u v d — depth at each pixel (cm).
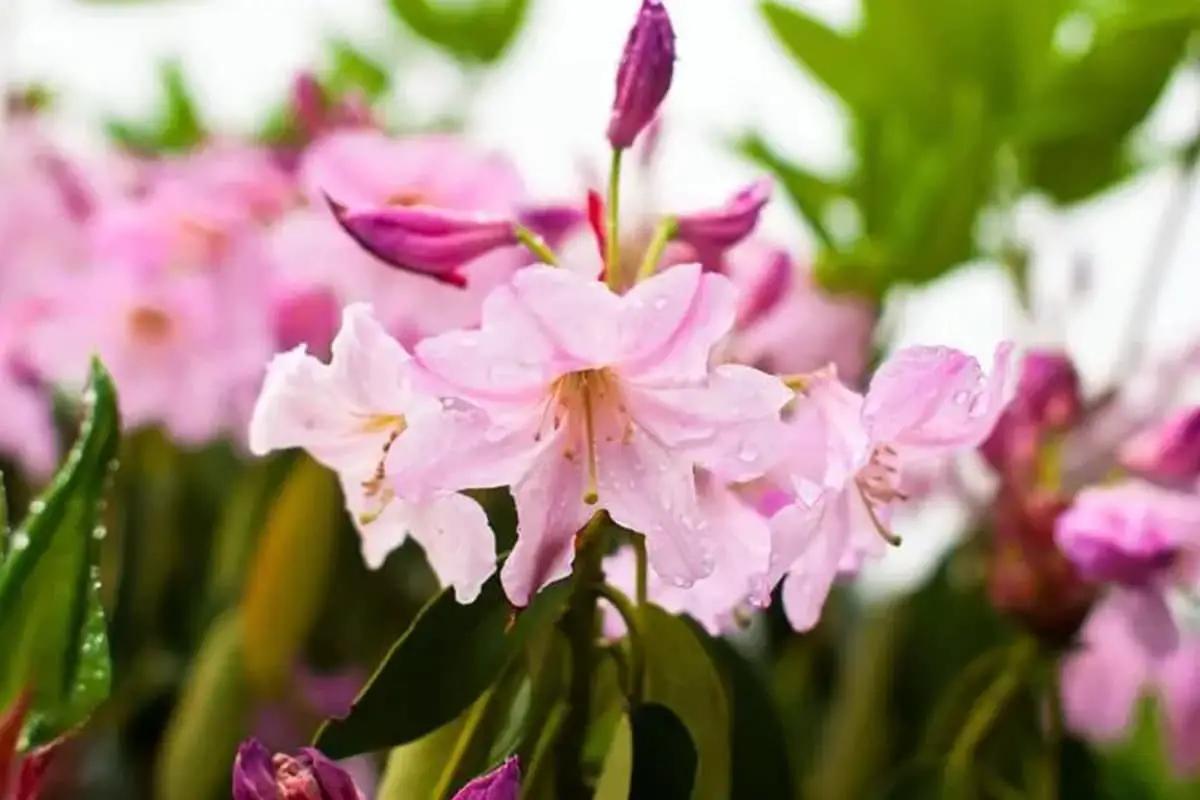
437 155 98
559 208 90
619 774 83
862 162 120
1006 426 99
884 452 84
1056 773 99
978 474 102
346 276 96
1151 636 98
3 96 130
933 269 112
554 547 80
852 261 111
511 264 87
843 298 109
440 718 82
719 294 79
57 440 125
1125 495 95
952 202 109
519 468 80
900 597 109
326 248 98
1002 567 99
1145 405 102
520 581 79
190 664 109
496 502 87
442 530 80
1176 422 96
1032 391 99
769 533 81
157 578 118
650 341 79
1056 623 98
